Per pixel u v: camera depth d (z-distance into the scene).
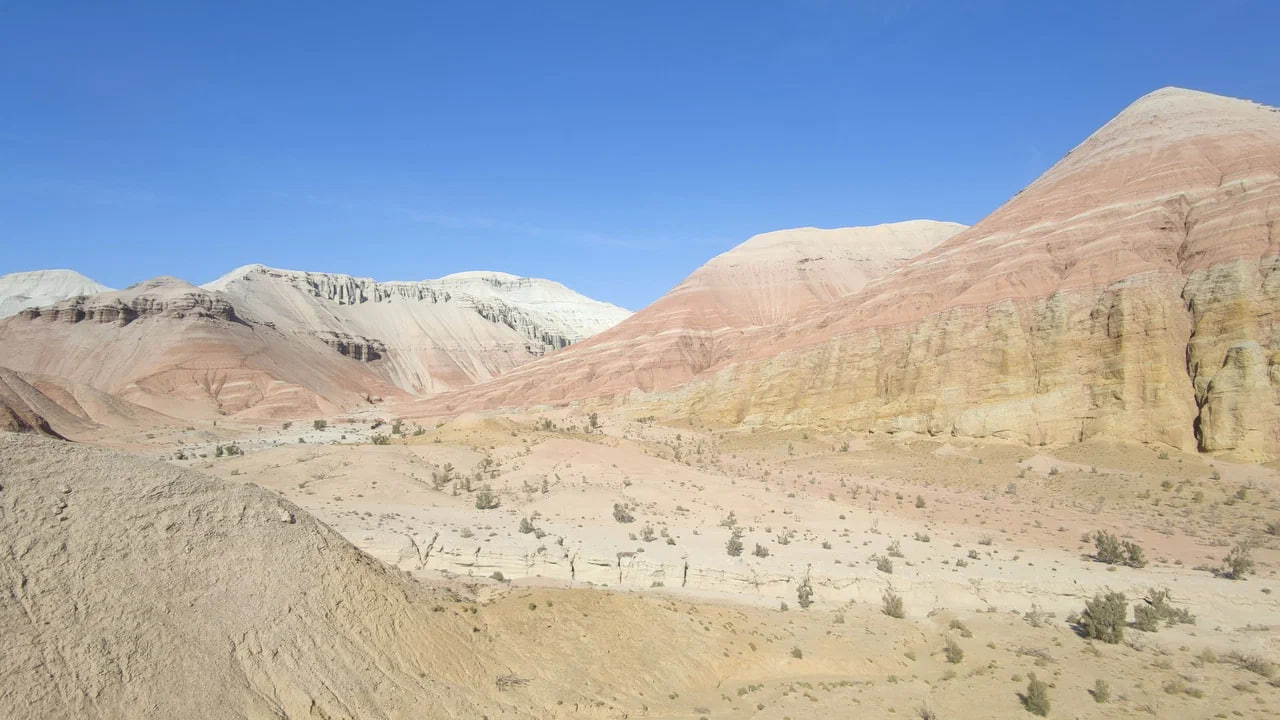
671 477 51.09
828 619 29.25
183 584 15.31
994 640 27.58
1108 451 59.41
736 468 61.38
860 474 61.38
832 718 19.72
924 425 70.50
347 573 18.58
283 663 15.32
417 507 40.41
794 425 81.12
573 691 19.33
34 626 12.59
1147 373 61.56
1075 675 23.88
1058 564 36.75
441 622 19.67
